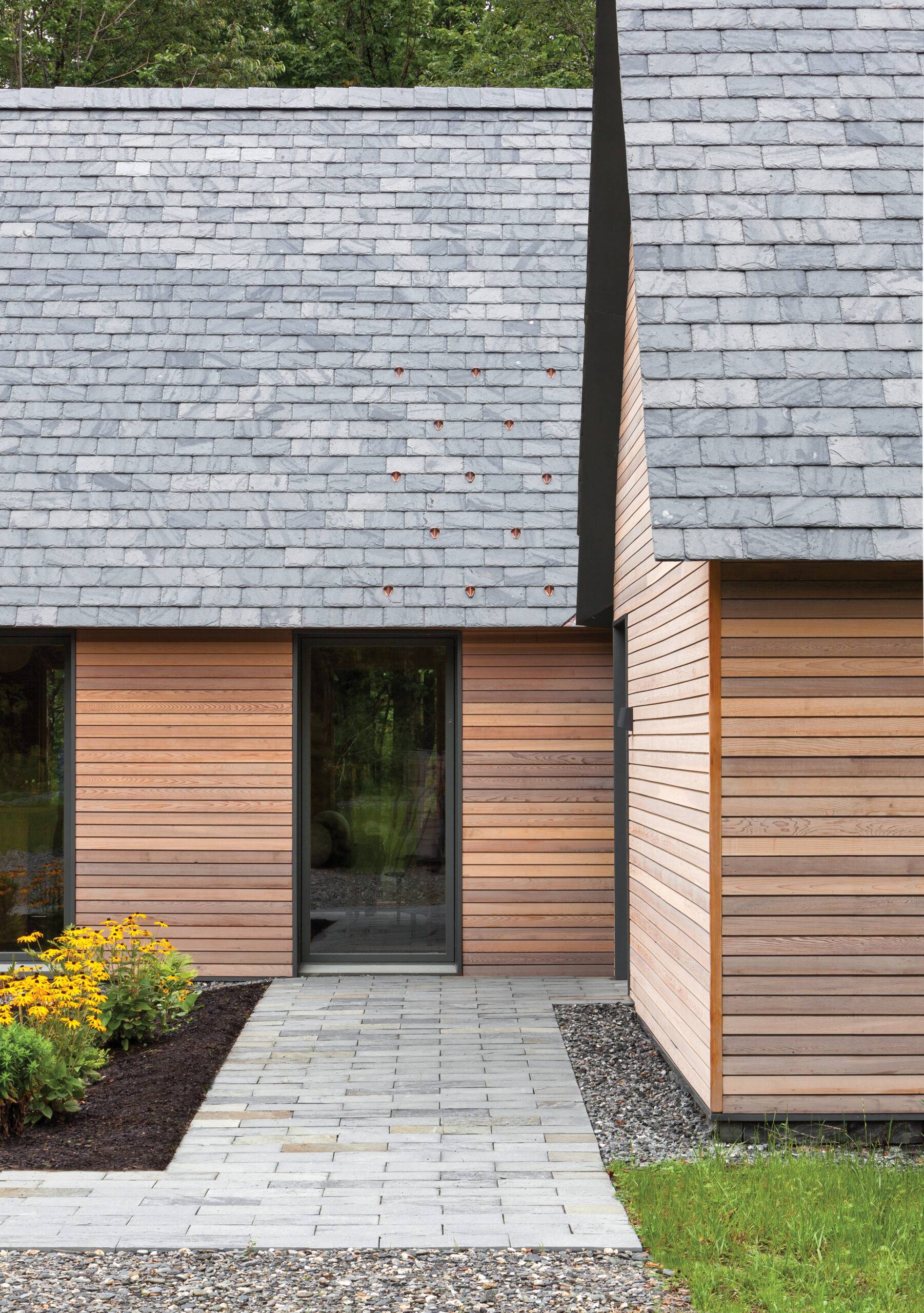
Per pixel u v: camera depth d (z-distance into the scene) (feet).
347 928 34.14
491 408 35.14
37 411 34.53
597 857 33.60
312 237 37.70
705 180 21.42
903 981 19.97
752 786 20.01
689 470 18.89
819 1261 15.17
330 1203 17.81
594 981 32.96
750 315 20.21
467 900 33.55
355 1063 25.22
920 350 20.01
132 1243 16.25
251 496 33.53
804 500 18.71
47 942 33.73
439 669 34.40
